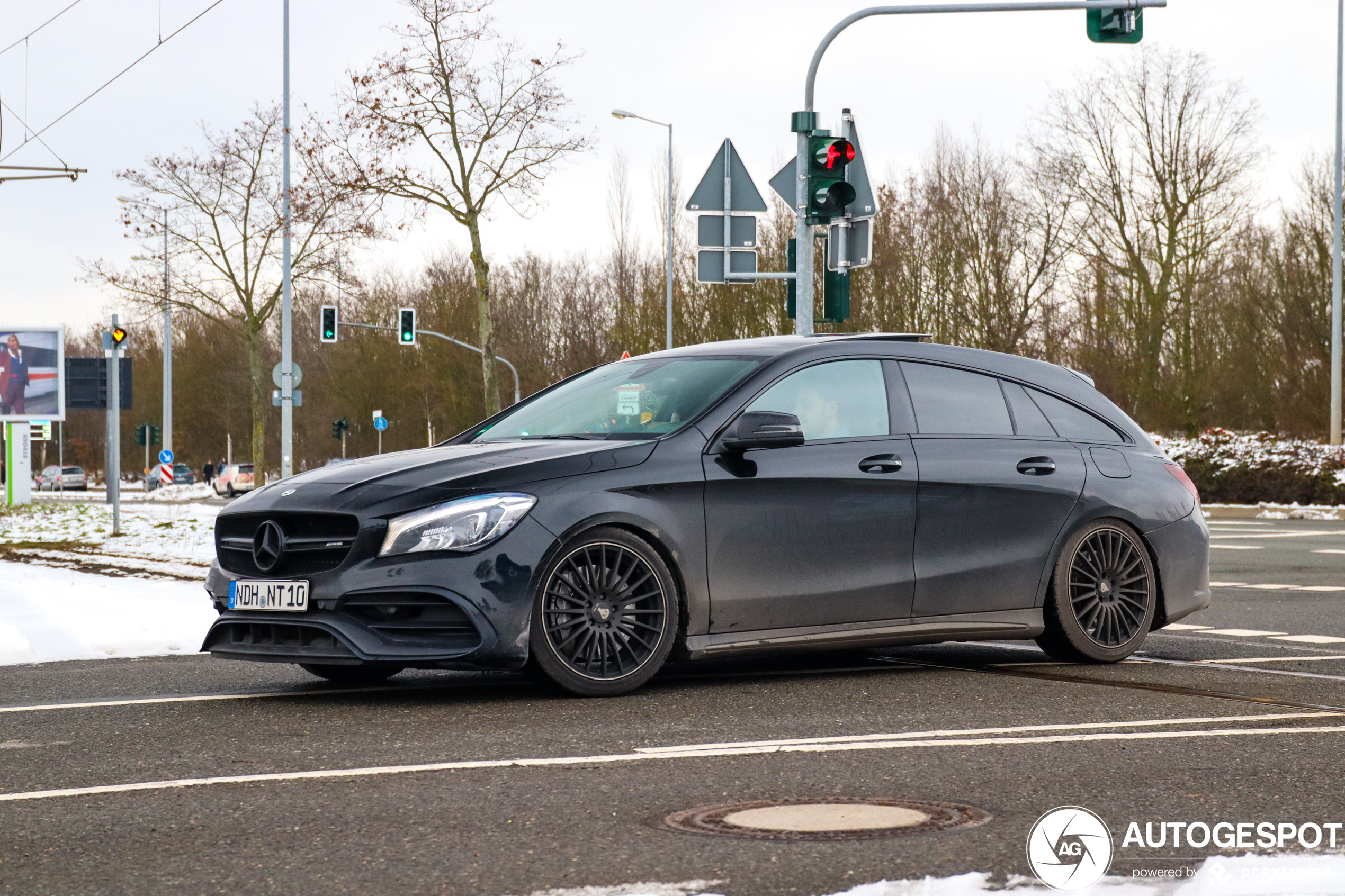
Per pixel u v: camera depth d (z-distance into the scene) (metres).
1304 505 26.45
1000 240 43.03
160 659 7.28
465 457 5.93
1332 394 31.52
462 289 63.22
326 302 41.69
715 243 14.00
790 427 6.01
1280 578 12.72
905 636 6.45
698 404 6.26
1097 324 41.16
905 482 6.46
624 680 5.82
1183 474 7.54
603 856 3.32
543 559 5.62
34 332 35.31
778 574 6.13
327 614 5.57
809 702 5.70
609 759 4.50
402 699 5.83
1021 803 3.86
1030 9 13.48
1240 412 38.09
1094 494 7.01
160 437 60.16
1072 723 5.19
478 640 5.52
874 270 44.53
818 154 12.91
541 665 5.65
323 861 3.32
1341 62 31.30
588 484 5.77
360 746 4.80
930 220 44.25
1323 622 9.07
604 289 60.81
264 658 5.70
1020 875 3.12
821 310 44.19
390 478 5.75
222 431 73.19
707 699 5.79
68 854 3.42
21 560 15.86
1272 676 6.48
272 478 57.44
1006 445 6.88
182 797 4.03
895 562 6.43
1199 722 5.18
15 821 3.77
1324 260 35.22
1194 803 3.85
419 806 3.88
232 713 5.50
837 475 6.29
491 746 4.77
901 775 4.25
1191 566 7.36
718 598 6.00
